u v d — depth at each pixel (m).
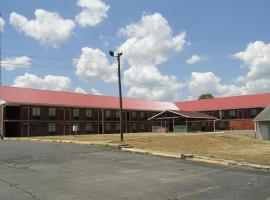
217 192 13.00
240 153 27.25
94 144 29.80
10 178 14.83
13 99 59.56
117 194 12.38
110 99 78.44
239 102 82.38
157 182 14.64
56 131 64.94
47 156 22.12
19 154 22.86
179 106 90.50
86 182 14.32
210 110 83.94
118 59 35.97
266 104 77.44
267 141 46.84
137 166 18.89
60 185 13.62
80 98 72.00
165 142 35.47
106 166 18.62
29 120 61.19
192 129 71.19
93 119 71.62
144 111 82.00
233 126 77.19
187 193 12.75
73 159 21.03
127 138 39.50
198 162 21.06
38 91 66.81
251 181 15.34
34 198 11.51
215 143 39.16
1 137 44.44
